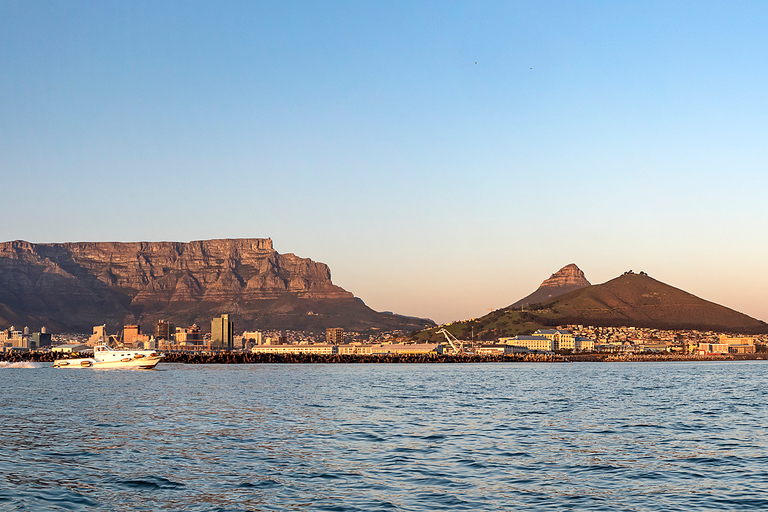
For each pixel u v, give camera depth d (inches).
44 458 2765.7
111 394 6599.4
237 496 2111.2
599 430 3678.6
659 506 1996.8
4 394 6624.0
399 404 5398.6
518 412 4717.0
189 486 2249.0
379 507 1978.3
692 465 2618.1
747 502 2042.3
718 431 3644.2
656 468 2554.1
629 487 2235.5
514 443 3171.8
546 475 2420.0
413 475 2413.9
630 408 5064.0
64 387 7869.1
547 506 1994.3
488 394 6707.7
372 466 2578.7
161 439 3304.6
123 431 3627.0
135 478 2369.6
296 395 6481.3
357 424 3949.3
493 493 2145.7
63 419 4239.7
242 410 4845.0
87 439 3314.5
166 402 5590.6
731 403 5556.1
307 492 2159.2
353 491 2171.5
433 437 3368.6
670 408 5068.9
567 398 6136.8
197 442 3203.7
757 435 3491.6
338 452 2901.1
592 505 2006.6
